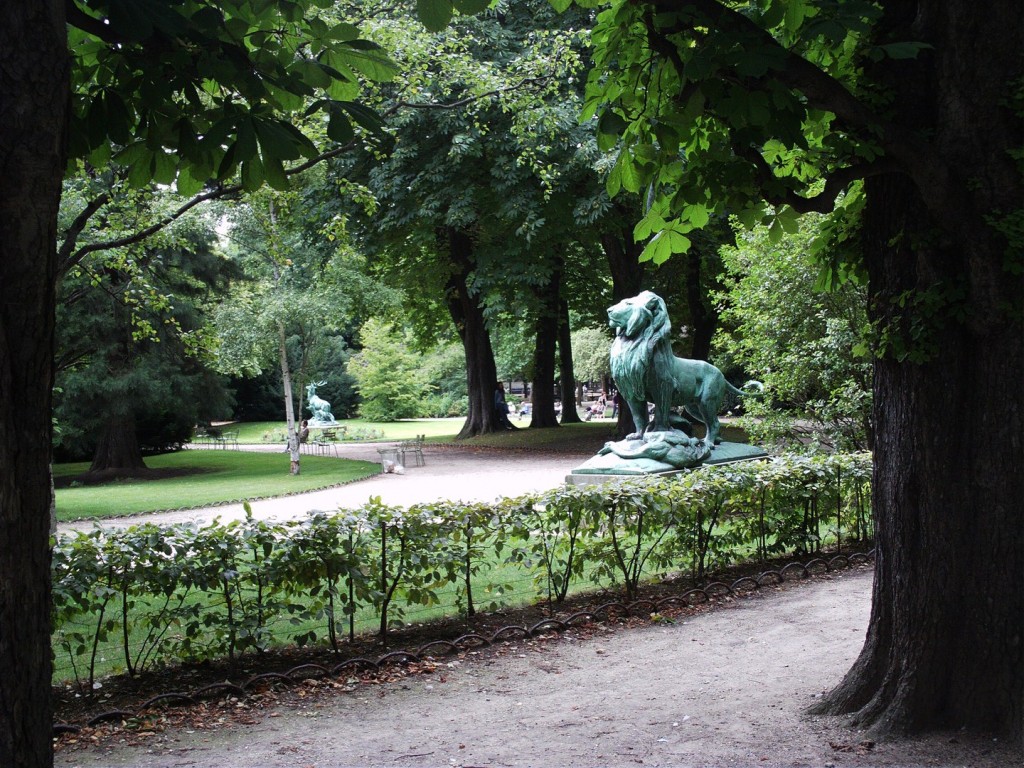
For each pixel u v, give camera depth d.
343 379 65.81
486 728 5.00
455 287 33.78
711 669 6.04
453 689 5.77
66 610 5.65
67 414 27.28
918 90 4.45
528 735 4.86
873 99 4.48
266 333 24.58
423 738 4.86
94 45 3.58
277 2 3.42
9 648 2.24
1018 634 4.29
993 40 4.28
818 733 4.62
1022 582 4.30
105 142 3.82
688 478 8.88
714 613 7.70
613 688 5.70
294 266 24.31
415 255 31.08
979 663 4.36
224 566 5.98
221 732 5.02
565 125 20.66
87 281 23.34
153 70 3.39
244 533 6.15
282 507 17.02
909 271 4.52
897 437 4.59
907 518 4.54
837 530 10.52
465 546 7.43
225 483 23.11
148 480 26.19
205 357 18.30
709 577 8.99
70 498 19.92
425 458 28.61
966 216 4.24
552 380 36.91
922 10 4.49
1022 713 4.23
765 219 5.26
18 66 2.26
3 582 2.23
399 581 7.47
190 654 6.07
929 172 4.19
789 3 4.04
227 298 28.28
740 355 15.36
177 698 5.56
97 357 26.94
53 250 2.38
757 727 4.80
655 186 5.06
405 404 59.03
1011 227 4.14
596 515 7.88
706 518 8.84
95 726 5.14
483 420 35.91
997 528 4.33
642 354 15.98
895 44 3.76
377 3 11.73
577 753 4.55
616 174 4.91
